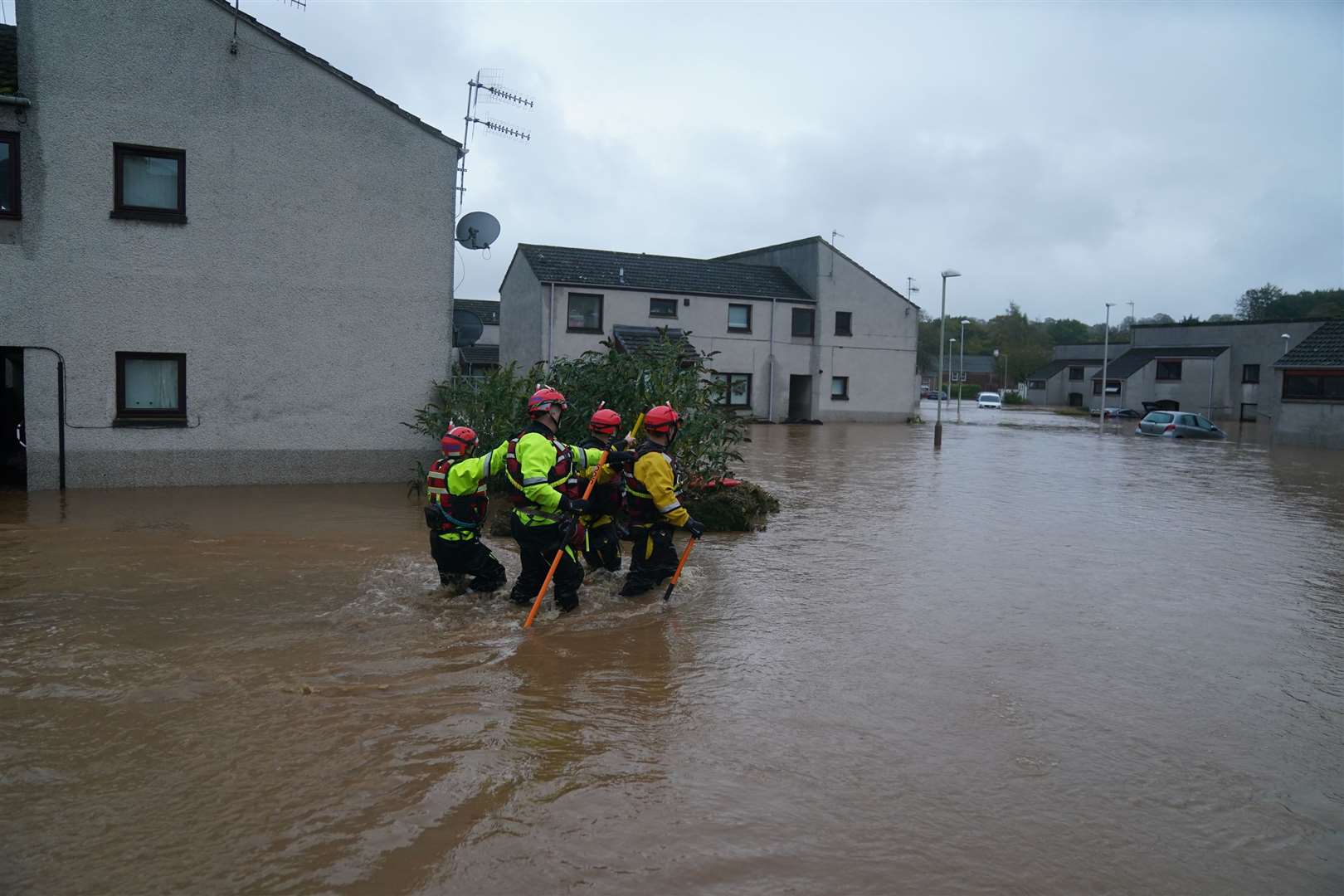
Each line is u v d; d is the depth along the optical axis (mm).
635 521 7328
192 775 4066
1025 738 4848
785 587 8008
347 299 12891
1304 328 51375
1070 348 75688
